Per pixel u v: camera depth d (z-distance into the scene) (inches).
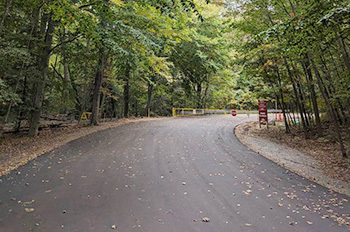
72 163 265.9
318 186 207.2
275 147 377.1
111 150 331.0
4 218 143.9
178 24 487.8
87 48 570.3
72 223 139.6
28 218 144.4
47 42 494.9
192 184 206.8
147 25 462.9
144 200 172.9
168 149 339.3
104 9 334.6
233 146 365.7
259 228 136.9
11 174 226.2
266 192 191.5
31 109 506.6
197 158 293.9
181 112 1119.0
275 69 495.5
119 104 1124.5
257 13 423.8
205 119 805.2
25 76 491.5
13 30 444.8
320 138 419.5
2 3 363.3
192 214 153.0
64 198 173.6
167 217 148.6
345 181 222.4
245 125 630.5
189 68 984.3
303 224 141.9
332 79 394.9
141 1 346.6
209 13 771.4
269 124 649.0
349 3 185.5
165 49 542.3
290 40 241.6
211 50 888.9
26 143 420.8
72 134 473.7
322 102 436.8
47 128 663.1
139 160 281.3
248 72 539.2
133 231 132.4
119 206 162.6
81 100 844.0
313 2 202.8
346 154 314.2
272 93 550.9
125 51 426.0
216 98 1285.7
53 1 298.4
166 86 1060.5
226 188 198.8
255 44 432.8
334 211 159.3
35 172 233.1
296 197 182.1
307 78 456.1
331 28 206.4
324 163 288.8
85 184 202.5
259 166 265.0
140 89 1015.6
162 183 207.9
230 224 141.1
